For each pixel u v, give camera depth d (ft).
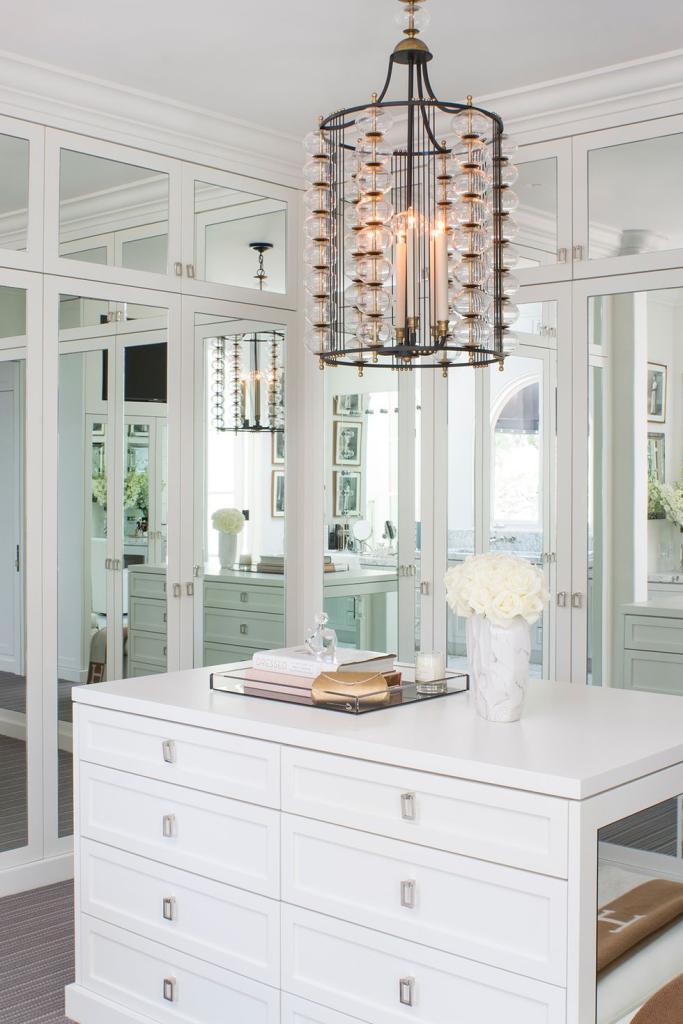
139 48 12.59
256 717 8.52
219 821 8.73
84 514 14.01
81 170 13.85
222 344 15.64
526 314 14.42
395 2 11.29
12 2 11.35
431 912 7.32
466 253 8.07
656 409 13.35
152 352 14.74
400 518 15.98
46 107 13.42
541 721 8.37
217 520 15.64
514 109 14.10
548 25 11.89
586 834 6.60
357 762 7.72
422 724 8.24
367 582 16.37
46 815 13.60
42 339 13.53
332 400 16.60
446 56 12.76
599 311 13.80
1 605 13.39
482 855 7.02
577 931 6.56
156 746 9.23
